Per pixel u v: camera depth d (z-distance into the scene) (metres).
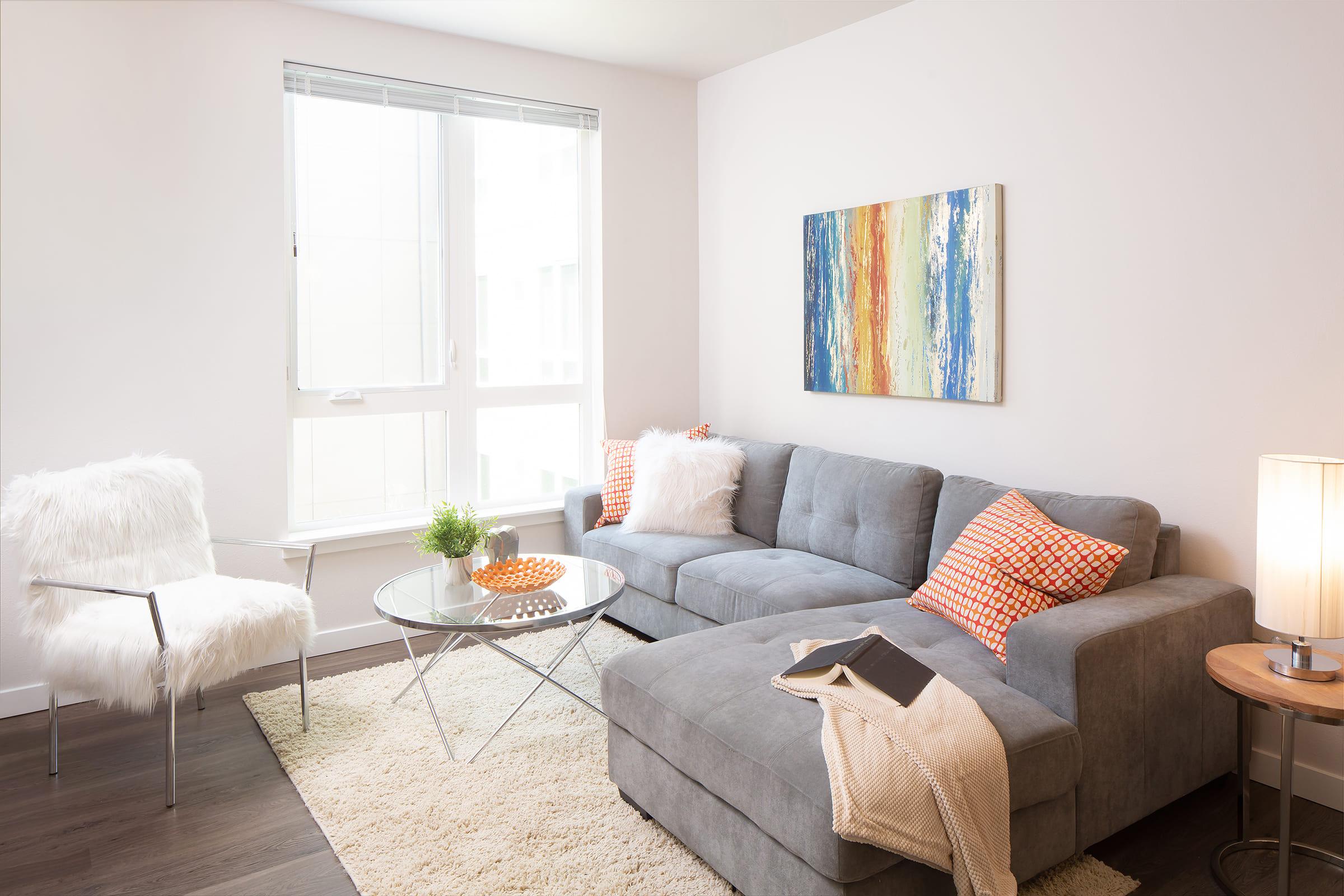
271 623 2.75
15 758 2.87
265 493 3.65
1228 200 2.65
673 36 4.01
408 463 4.17
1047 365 3.19
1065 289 3.11
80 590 2.63
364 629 3.90
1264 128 2.56
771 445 4.01
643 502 3.97
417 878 2.20
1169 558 2.74
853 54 3.85
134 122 3.30
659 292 4.70
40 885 2.21
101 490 2.92
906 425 3.75
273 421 3.65
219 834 2.42
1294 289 2.53
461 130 4.18
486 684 3.38
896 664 2.24
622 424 4.64
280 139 3.61
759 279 4.45
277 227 3.62
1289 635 2.13
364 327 4.02
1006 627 2.48
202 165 3.45
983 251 3.33
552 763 2.77
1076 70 3.03
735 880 2.10
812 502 3.68
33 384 3.18
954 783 1.86
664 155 4.67
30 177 3.13
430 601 2.85
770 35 3.99
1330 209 2.44
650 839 2.37
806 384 4.17
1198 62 2.70
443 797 2.57
